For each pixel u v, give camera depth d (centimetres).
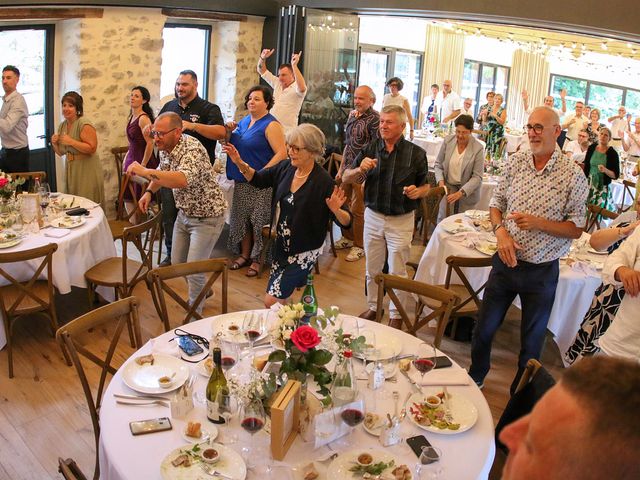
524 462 76
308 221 333
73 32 598
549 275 327
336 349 237
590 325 323
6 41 569
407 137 867
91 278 407
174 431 205
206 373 236
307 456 195
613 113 1484
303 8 741
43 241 391
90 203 469
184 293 481
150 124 530
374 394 230
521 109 1524
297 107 586
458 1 680
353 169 392
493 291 339
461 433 211
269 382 204
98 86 623
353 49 811
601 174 668
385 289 314
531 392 229
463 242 424
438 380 240
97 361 263
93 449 303
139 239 407
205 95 799
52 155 637
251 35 784
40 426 318
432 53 1224
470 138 532
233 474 184
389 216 398
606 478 71
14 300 371
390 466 190
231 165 505
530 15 644
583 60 1406
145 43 657
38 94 613
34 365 373
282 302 348
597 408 72
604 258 411
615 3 602
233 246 529
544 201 312
